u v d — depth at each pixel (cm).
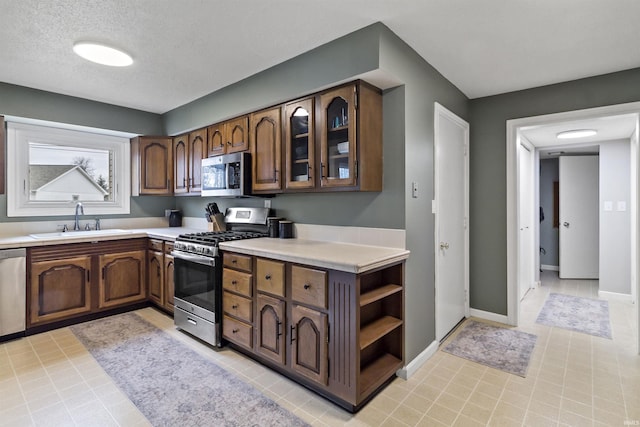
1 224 320
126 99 350
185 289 292
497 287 328
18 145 330
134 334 293
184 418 181
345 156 225
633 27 202
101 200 390
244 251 239
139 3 182
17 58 250
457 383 217
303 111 248
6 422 177
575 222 505
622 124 332
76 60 254
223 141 321
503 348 268
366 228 244
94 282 324
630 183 399
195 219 419
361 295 199
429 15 192
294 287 208
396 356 224
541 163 584
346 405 190
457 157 311
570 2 179
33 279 288
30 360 245
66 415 183
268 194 305
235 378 221
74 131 366
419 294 242
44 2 180
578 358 250
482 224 335
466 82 291
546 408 191
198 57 248
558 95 291
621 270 404
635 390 208
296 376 219
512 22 199
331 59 223
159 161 394
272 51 238
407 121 225
